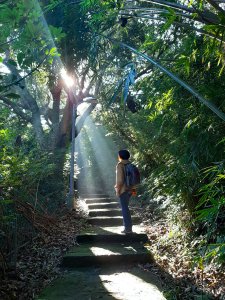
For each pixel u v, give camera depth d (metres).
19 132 9.41
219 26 2.38
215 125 4.22
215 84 4.27
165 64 5.40
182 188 4.96
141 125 10.16
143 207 9.82
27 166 5.93
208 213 2.66
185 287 4.14
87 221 8.11
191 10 2.62
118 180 6.55
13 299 3.70
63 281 4.46
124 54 7.78
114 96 3.46
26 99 11.79
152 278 4.56
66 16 5.25
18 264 4.74
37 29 2.55
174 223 5.78
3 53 2.72
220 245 2.78
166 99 5.08
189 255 4.70
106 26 4.76
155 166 9.33
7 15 2.47
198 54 4.18
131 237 6.42
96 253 5.39
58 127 11.20
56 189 9.07
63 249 5.75
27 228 5.66
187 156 4.55
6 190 4.77
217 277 4.14
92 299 3.82
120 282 4.42
